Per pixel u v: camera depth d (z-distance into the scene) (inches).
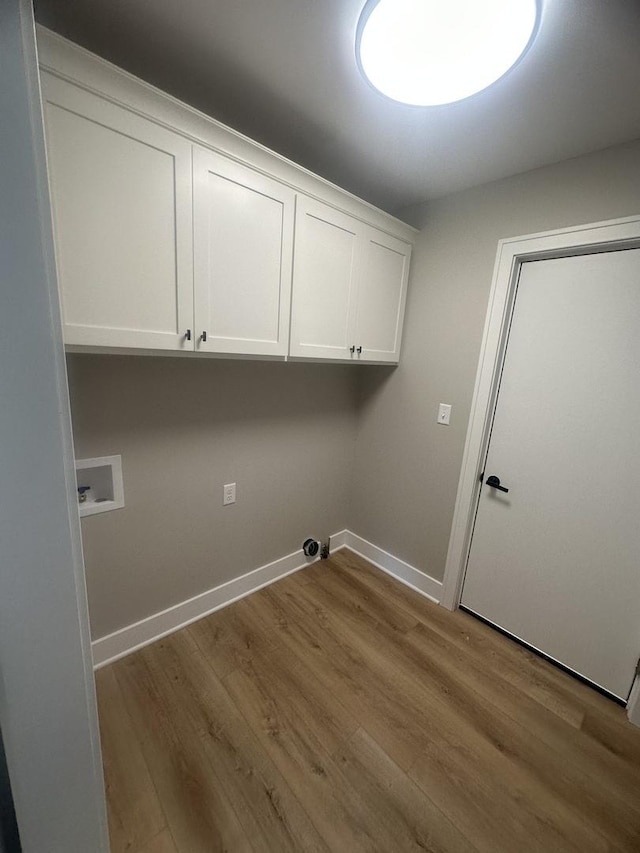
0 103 14.3
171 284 46.6
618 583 60.2
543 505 67.9
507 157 59.6
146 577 65.8
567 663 66.8
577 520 64.0
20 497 17.3
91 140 38.1
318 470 93.0
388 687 61.1
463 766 49.6
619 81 41.8
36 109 15.2
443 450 80.5
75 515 19.6
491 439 74.4
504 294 67.4
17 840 23.0
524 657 69.6
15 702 18.9
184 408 64.8
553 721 57.0
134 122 40.3
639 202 52.9
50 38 34.0
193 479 68.7
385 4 32.5
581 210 58.2
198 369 65.2
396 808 44.4
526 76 42.0
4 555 17.3
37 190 15.7
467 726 55.3
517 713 58.0
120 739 50.6
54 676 20.1
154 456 62.7
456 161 61.9
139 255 43.5
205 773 46.9
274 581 88.4
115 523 60.4
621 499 59.0
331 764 48.8
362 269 70.9
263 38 40.2
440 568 83.7
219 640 69.1
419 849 40.8
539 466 67.8
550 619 68.5
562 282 62.4
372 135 56.3
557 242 60.4
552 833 42.9
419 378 83.4
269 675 62.0
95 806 23.9
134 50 42.7
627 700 60.1
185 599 72.3
